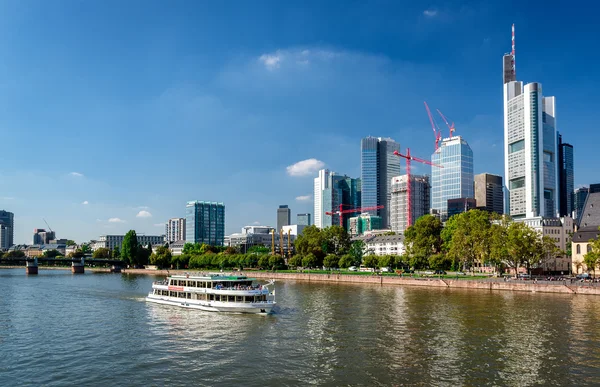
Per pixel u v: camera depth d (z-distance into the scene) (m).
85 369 70.31
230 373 67.44
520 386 61.44
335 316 112.25
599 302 131.75
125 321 108.88
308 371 68.00
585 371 67.12
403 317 109.44
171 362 73.31
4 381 65.38
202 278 130.00
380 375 66.00
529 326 96.88
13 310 127.62
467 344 82.25
